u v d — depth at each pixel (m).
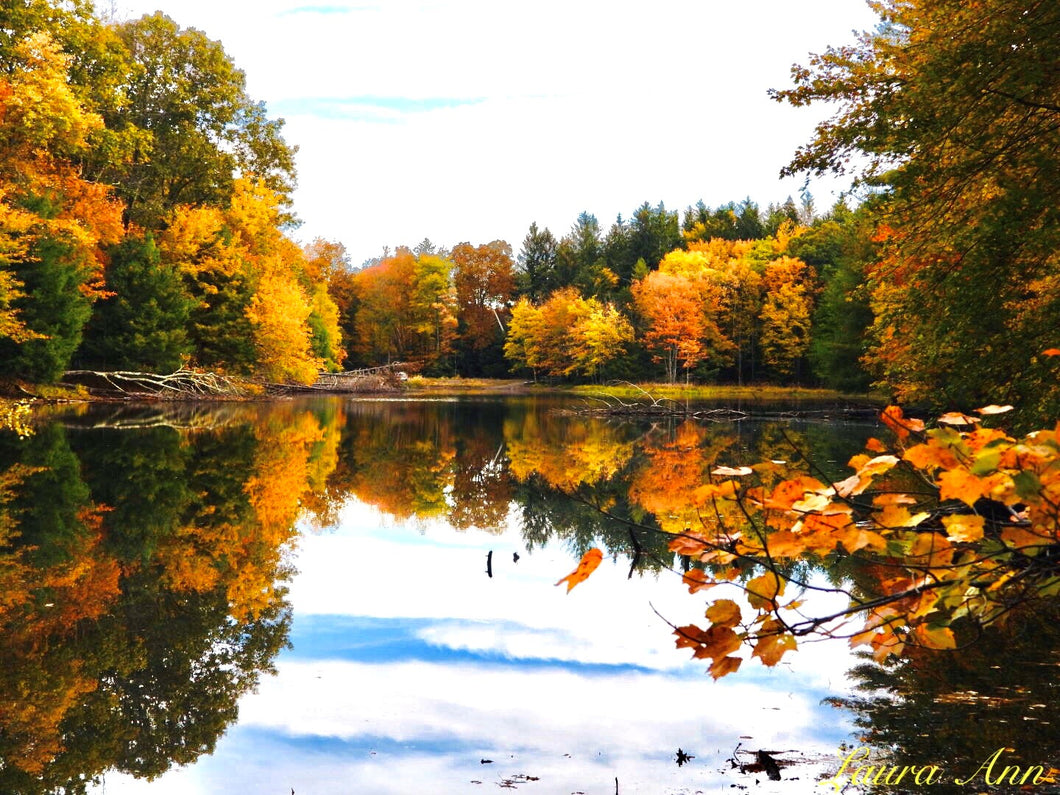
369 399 41.69
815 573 7.11
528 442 20.83
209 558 8.06
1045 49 7.20
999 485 1.69
